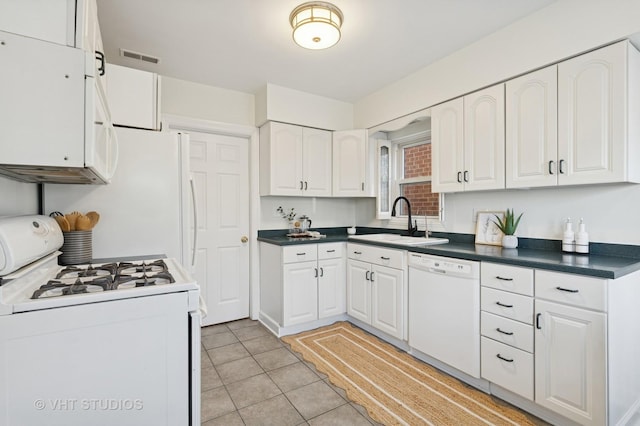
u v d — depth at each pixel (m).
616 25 1.63
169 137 2.00
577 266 1.51
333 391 1.97
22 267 1.10
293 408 1.81
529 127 1.99
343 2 1.86
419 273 2.34
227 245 3.24
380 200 3.43
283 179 3.16
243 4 1.87
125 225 1.88
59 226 1.56
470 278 1.98
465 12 1.96
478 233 2.52
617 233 1.83
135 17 1.99
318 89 3.21
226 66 2.69
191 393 1.11
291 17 1.96
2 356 0.88
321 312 3.04
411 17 2.01
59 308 0.94
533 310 1.68
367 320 2.86
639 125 1.70
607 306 1.42
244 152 3.34
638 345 1.65
